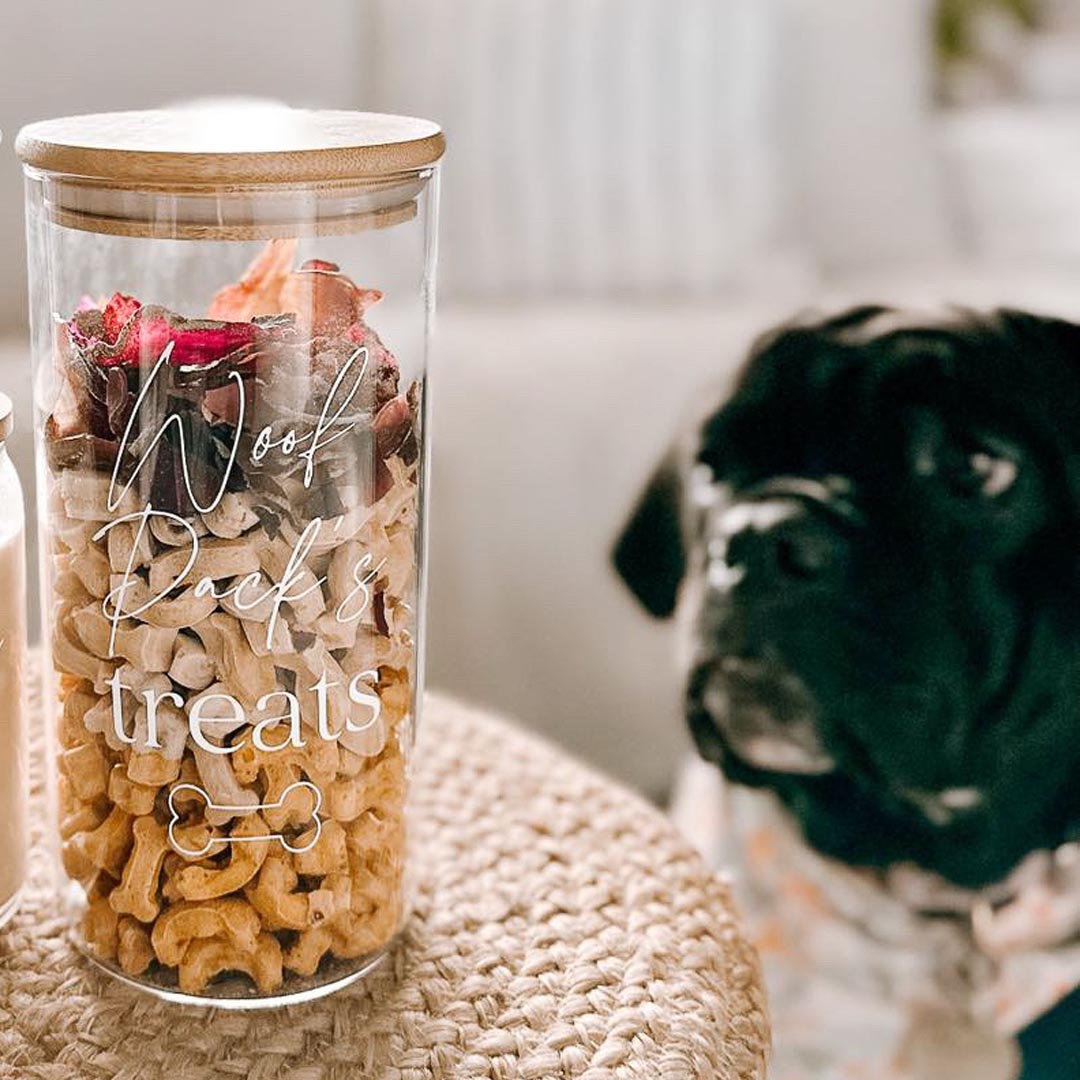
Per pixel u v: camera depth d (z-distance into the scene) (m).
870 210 1.66
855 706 0.83
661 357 1.38
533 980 0.57
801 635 0.83
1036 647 0.82
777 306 1.48
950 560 0.82
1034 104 2.01
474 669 1.35
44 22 1.33
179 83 1.39
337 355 0.49
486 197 1.51
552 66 1.51
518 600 1.35
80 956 0.58
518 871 0.64
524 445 1.35
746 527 0.83
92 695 0.53
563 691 1.36
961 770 0.84
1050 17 2.14
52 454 0.52
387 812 0.56
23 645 0.57
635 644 1.35
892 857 0.90
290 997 0.55
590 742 1.36
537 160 1.51
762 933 0.93
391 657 0.54
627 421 1.35
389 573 0.53
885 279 1.59
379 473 0.52
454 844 0.65
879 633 0.82
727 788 0.95
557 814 0.67
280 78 1.44
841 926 0.92
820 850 0.91
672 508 0.93
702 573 0.89
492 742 0.73
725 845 0.94
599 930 0.60
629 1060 0.54
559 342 1.39
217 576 0.49
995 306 0.90
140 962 0.55
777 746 0.86
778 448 0.87
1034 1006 0.91
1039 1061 0.91
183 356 0.48
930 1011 0.92
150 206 0.48
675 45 1.53
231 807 0.52
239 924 0.53
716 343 1.40
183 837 0.52
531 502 1.34
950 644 0.82
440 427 1.34
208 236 0.48
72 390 0.50
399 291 0.53
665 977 0.58
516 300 1.52
